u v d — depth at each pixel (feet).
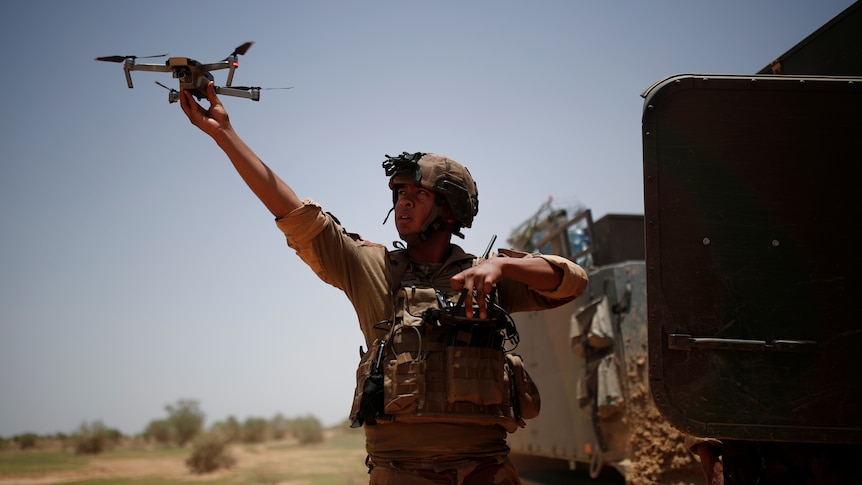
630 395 27.12
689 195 9.16
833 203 9.13
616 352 27.84
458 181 10.60
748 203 9.15
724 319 8.93
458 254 10.62
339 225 10.61
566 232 34.65
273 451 138.72
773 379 8.82
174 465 97.25
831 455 9.44
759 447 10.09
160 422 189.78
